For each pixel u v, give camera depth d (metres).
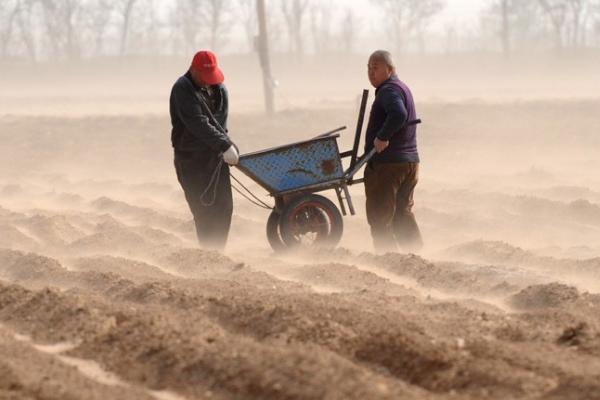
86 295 21.73
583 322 18.58
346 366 15.90
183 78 28.75
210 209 29.44
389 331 17.86
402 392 15.30
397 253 26.69
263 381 15.65
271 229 29.69
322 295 21.22
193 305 20.61
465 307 20.61
